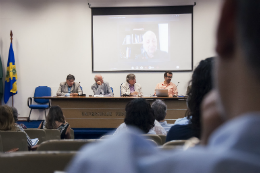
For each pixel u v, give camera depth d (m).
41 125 2.93
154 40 6.03
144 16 6.04
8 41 6.30
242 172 0.10
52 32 6.25
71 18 6.21
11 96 6.25
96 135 4.27
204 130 0.16
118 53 6.10
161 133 1.97
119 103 4.33
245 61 0.11
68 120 4.38
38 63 6.26
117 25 6.08
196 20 5.97
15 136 1.86
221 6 0.12
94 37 6.12
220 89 0.12
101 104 4.34
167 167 0.11
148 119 1.59
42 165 0.58
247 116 0.11
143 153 0.12
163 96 4.23
